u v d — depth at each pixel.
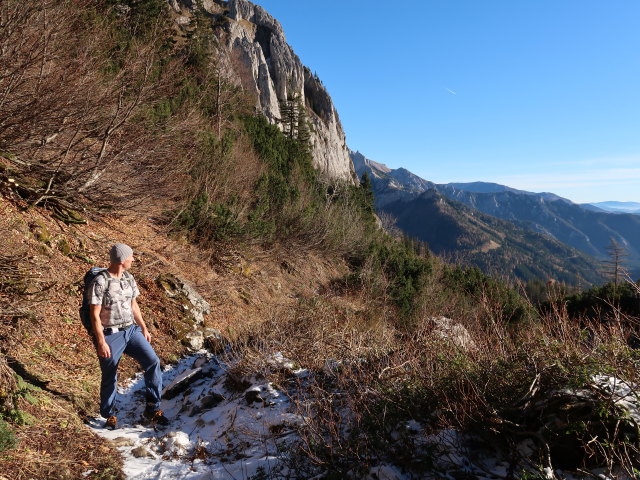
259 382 4.12
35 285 4.62
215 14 88.06
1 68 5.65
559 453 2.36
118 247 3.68
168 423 3.89
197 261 8.48
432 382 3.11
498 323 3.49
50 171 6.52
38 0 6.02
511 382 2.85
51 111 6.17
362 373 3.72
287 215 13.60
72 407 3.66
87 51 6.89
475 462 2.53
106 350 3.51
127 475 2.92
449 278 15.61
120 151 6.82
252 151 16.78
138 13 10.52
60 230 6.23
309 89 104.19
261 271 10.36
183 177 9.91
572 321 3.01
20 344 3.98
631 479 2.04
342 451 2.80
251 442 3.35
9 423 3.01
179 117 9.39
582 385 2.44
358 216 20.17
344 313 6.47
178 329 5.94
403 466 2.57
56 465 2.80
